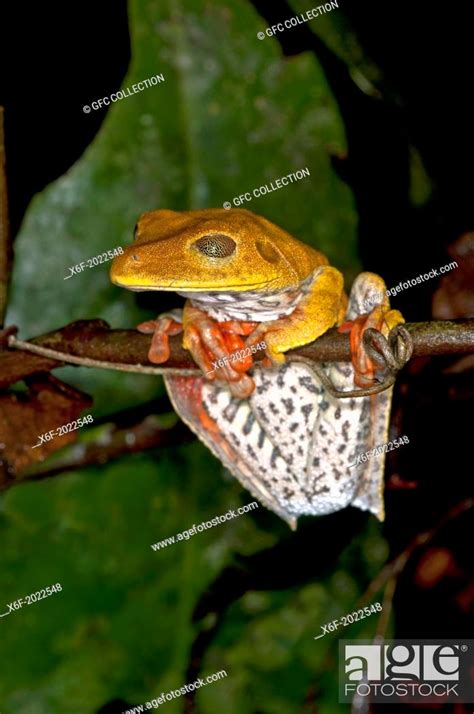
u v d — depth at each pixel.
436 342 0.38
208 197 0.44
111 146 0.44
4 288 0.40
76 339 0.40
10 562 0.44
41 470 0.44
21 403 0.41
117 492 0.45
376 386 0.38
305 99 0.44
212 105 0.44
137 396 0.45
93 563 0.45
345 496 0.41
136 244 0.39
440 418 0.45
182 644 0.45
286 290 0.39
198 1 0.44
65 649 0.44
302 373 0.39
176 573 0.45
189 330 0.39
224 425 0.41
